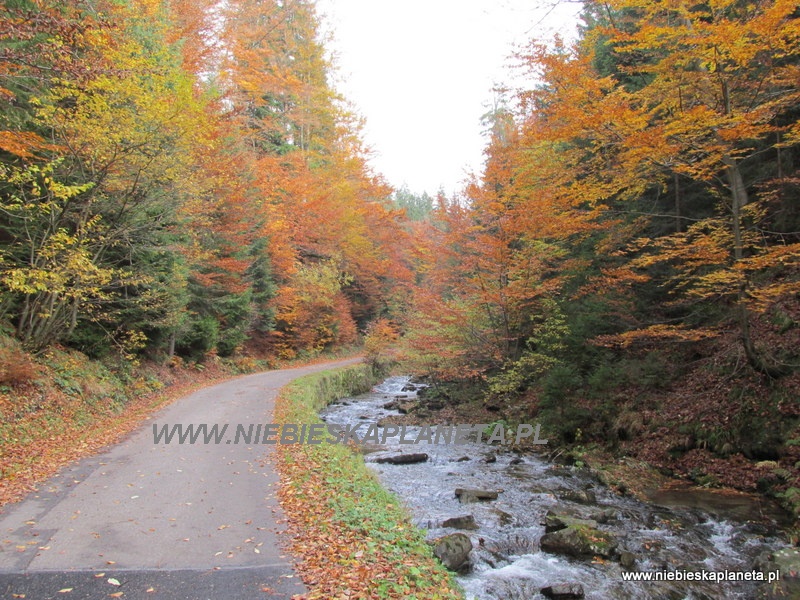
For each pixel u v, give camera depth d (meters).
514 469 12.05
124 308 15.30
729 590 6.36
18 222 11.97
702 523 8.36
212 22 22.97
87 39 9.48
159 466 8.27
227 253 22.30
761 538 7.66
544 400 14.74
